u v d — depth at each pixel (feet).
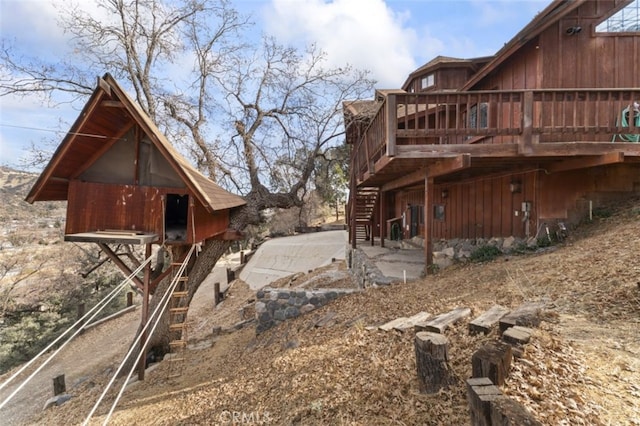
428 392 9.56
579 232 25.20
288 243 72.84
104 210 20.77
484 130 20.61
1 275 53.52
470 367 9.89
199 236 22.50
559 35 26.09
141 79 36.52
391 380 11.12
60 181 20.79
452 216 37.42
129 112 19.63
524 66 28.30
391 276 26.22
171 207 28.76
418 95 20.77
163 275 23.35
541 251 24.39
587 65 26.16
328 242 66.44
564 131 20.72
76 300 58.65
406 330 14.29
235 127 40.86
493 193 31.55
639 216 23.03
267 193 38.88
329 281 38.88
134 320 48.14
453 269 26.04
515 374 8.58
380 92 37.81
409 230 47.83
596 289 14.24
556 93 20.77
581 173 26.32
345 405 10.68
